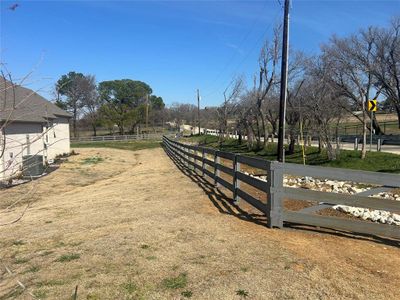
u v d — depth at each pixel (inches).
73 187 637.3
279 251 224.1
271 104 1417.3
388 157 854.5
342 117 1069.1
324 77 996.6
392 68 1167.0
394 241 245.6
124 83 3860.7
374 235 257.1
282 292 172.7
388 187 245.1
